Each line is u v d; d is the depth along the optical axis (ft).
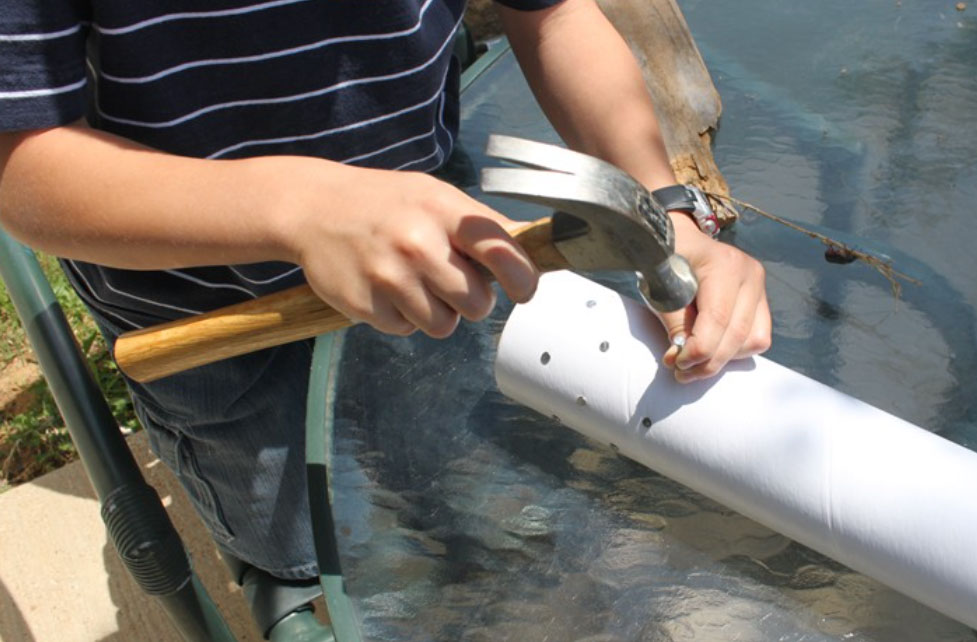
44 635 5.81
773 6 5.79
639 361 3.37
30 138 3.02
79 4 3.15
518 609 3.22
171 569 3.65
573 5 4.25
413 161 4.25
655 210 2.43
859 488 2.98
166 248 2.88
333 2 3.58
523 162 2.23
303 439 4.68
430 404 3.91
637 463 3.59
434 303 2.63
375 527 3.52
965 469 2.92
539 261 2.68
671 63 4.98
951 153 4.65
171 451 4.71
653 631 3.10
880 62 5.26
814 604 3.12
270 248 2.76
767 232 4.36
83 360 3.92
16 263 4.04
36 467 6.90
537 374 3.57
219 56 3.52
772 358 3.78
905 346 3.79
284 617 4.55
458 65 4.92
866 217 4.36
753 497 3.16
